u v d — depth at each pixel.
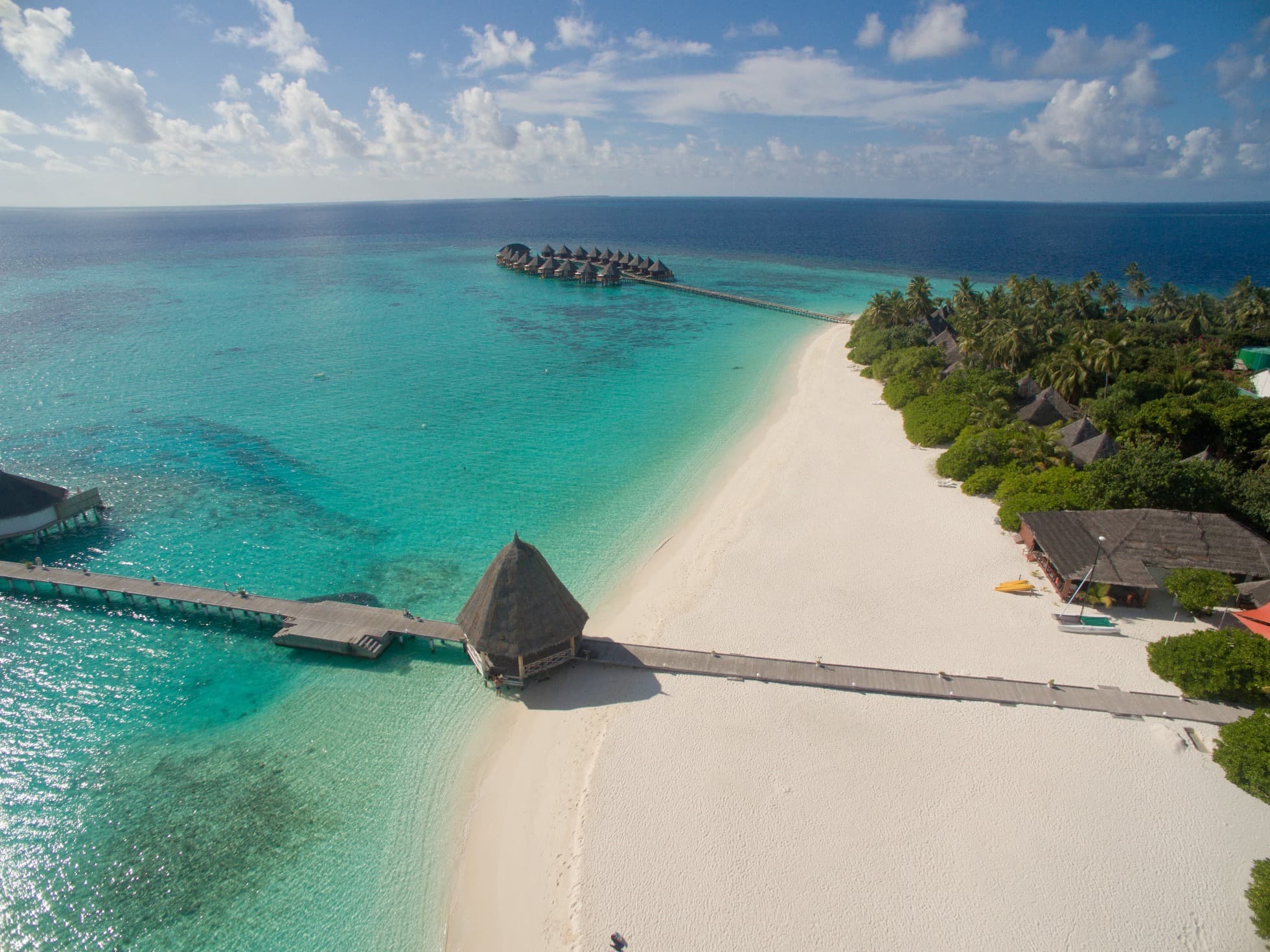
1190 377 58.56
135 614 35.41
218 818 24.30
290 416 63.16
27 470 50.84
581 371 79.44
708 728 27.61
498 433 59.75
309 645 32.66
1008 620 33.94
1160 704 28.30
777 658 31.55
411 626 33.22
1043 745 26.42
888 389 67.50
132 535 42.50
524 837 23.64
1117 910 20.61
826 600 35.81
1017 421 52.78
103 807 24.58
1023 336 65.31
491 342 92.81
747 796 24.48
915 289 89.81
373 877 22.44
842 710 28.44
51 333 92.62
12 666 31.66
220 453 54.66
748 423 62.62
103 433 58.31
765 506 46.00
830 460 53.31
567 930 20.55
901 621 34.06
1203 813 23.66
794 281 151.62
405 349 88.38
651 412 65.62
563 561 40.28
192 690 30.31
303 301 119.81
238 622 34.84
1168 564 34.28
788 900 21.00
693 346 91.81
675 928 20.33
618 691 29.84
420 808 24.86
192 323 101.06
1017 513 41.00
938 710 28.27
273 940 20.59
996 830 23.09
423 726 28.47
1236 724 25.70
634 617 35.09
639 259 156.00
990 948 19.62
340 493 48.28
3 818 24.11
